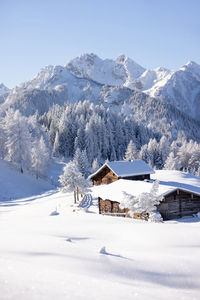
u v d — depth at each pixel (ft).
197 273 13.91
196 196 87.30
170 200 83.56
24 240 21.90
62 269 11.89
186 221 80.48
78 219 49.06
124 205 60.80
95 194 140.56
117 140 413.39
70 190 128.26
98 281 9.38
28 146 203.31
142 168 157.99
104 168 160.66
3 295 7.23
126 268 14.05
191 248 21.66
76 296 7.58
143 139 465.47
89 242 26.84
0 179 185.88
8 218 64.75
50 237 23.75
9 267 10.39
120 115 492.54
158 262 16.25
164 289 10.70
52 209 106.63
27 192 182.80
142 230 32.04
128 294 8.35
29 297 7.18
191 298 9.25
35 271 9.89
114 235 30.99
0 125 242.58
